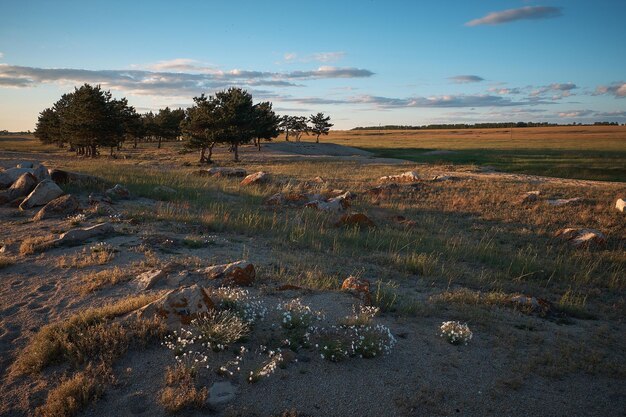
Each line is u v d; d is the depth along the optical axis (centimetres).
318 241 1319
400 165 4247
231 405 472
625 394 561
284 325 636
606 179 3531
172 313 606
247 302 686
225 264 874
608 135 13425
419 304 816
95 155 5809
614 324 839
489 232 1655
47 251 985
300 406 480
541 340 701
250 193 2122
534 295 1000
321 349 586
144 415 454
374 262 1159
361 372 554
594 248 1461
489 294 916
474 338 691
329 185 2636
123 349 545
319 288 836
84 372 513
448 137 14125
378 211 1961
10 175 1725
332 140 13412
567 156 5909
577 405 530
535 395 543
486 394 534
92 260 916
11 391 491
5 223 1244
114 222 1279
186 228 1285
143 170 2816
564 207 2003
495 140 11631
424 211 2006
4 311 679
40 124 8500
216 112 4784
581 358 651
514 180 2881
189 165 4431
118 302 694
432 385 541
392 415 479
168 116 8231
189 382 496
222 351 559
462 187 2525
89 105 5641
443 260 1248
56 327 597
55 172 1761
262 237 1309
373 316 726
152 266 887
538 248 1467
